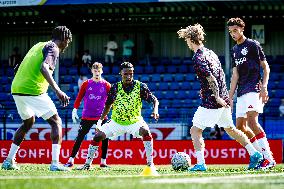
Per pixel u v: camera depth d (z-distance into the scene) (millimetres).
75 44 62094
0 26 62875
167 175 15555
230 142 34281
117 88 19359
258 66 19922
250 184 11656
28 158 35188
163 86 54031
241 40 20031
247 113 19984
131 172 18453
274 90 52938
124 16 56469
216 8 51438
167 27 61500
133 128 19000
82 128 24422
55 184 11602
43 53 18016
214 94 18578
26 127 19203
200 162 19172
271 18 58406
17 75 18391
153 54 61875
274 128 45000
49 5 48250
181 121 44219
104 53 61938
